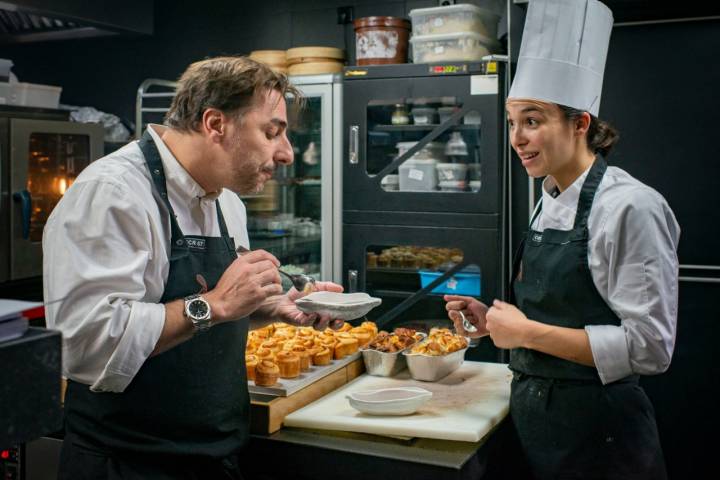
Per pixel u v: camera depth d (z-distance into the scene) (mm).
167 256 1570
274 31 4254
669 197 2963
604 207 1769
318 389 2053
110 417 1526
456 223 3312
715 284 2898
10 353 843
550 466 1842
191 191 1594
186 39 4469
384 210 3439
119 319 1418
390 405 1846
